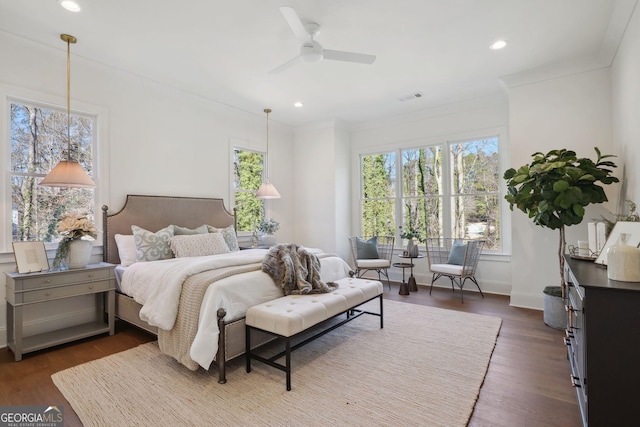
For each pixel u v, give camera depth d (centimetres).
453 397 200
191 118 448
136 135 386
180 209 423
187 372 234
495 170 470
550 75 366
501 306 396
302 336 305
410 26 281
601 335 145
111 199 362
